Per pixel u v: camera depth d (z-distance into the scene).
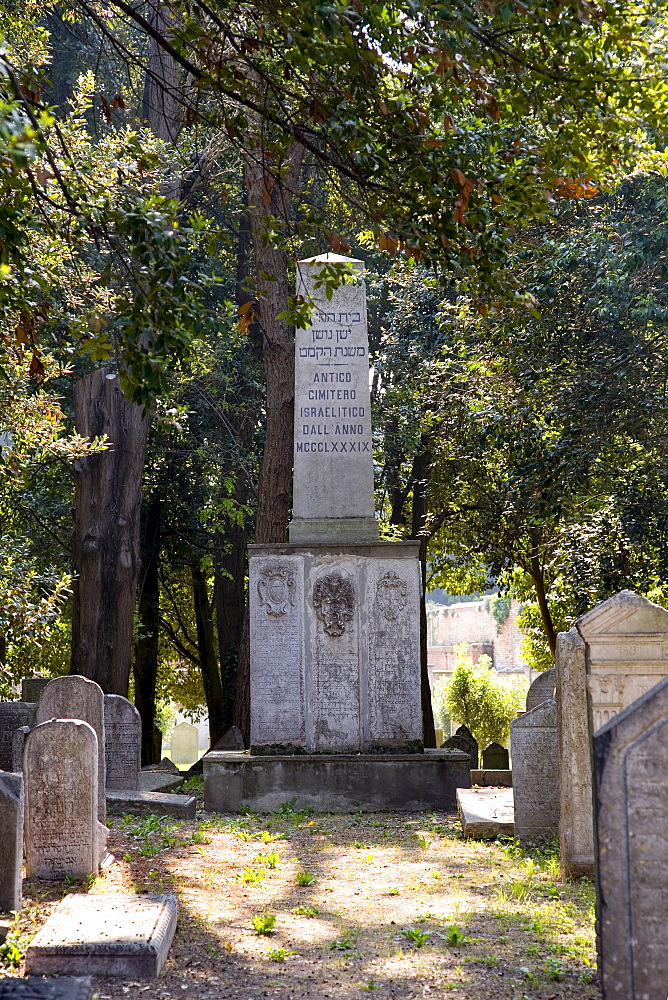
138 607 26.73
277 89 7.74
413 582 14.34
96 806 8.70
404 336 24.36
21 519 24.02
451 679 33.97
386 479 27.41
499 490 24.34
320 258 15.48
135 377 7.70
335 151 7.82
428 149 7.58
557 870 9.27
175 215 7.75
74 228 9.10
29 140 5.13
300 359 15.38
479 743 33.34
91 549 19.67
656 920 4.78
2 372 8.45
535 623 32.09
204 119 8.11
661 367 15.62
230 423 25.81
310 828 12.35
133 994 5.92
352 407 15.30
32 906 7.60
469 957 6.54
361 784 13.87
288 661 14.28
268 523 20.33
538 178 7.81
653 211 14.36
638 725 4.86
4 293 8.02
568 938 6.96
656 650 8.22
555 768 10.69
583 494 18.70
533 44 8.00
